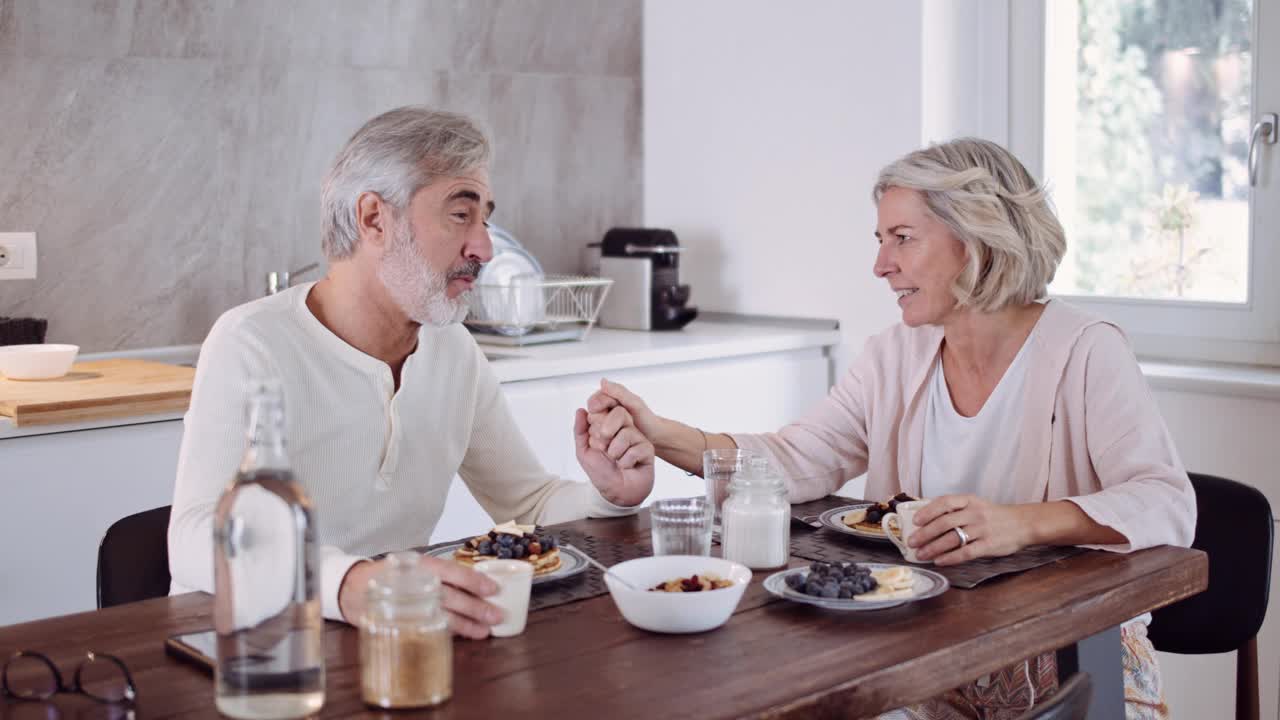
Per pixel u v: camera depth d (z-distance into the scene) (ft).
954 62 10.56
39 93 8.87
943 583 4.44
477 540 4.87
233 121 9.78
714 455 5.32
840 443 6.52
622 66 12.28
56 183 9.00
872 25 10.52
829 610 4.32
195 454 5.10
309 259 10.30
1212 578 6.02
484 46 11.28
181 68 9.49
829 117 10.87
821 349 11.08
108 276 9.28
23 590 7.25
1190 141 9.97
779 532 4.89
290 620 3.35
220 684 3.39
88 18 9.02
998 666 4.10
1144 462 5.51
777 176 11.30
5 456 7.13
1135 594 4.65
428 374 5.90
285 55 10.03
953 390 6.22
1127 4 10.19
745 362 10.56
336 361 5.59
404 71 10.78
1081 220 10.60
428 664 3.43
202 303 9.75
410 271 5.41
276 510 3.35
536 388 9.30
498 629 4.05
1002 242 5.75
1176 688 9.16
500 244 10.49
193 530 4.76
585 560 4.84
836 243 10.93
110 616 4.34
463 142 5.42
